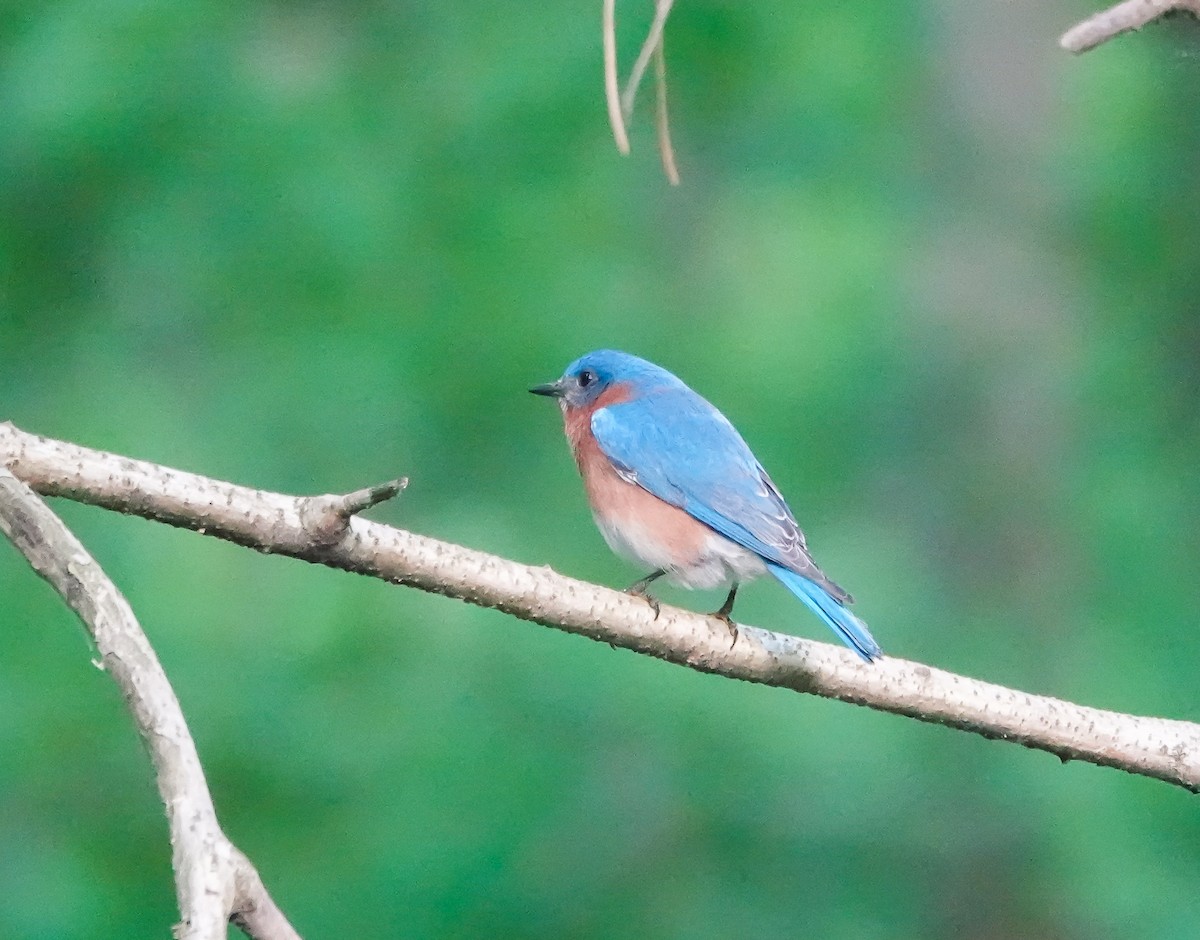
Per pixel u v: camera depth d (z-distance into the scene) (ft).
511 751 42.83
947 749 45.06
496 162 50.37
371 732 42.29
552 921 41.75
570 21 51.83
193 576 42.83
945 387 54.34
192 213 48.70
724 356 49.37
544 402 48.42
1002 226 56.49
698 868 43.68
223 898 12.10
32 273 48.88
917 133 56.59
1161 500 52.29
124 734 41.83
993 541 52.70
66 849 40.60
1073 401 54.44
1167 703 48.29
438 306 48.57
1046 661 50.55
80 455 17.76
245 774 41.34
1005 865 44.27
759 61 52.75
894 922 43.55
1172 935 41.68
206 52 49.60
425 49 51.90
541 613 20.27
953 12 57.00
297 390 47.96
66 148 47.83
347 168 49.19
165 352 49.06
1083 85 56.18
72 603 13.99
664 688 44.09
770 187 53.11
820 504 49.65
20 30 49.19
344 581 43.78
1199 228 55.06
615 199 51.29
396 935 40.55
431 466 48.34
